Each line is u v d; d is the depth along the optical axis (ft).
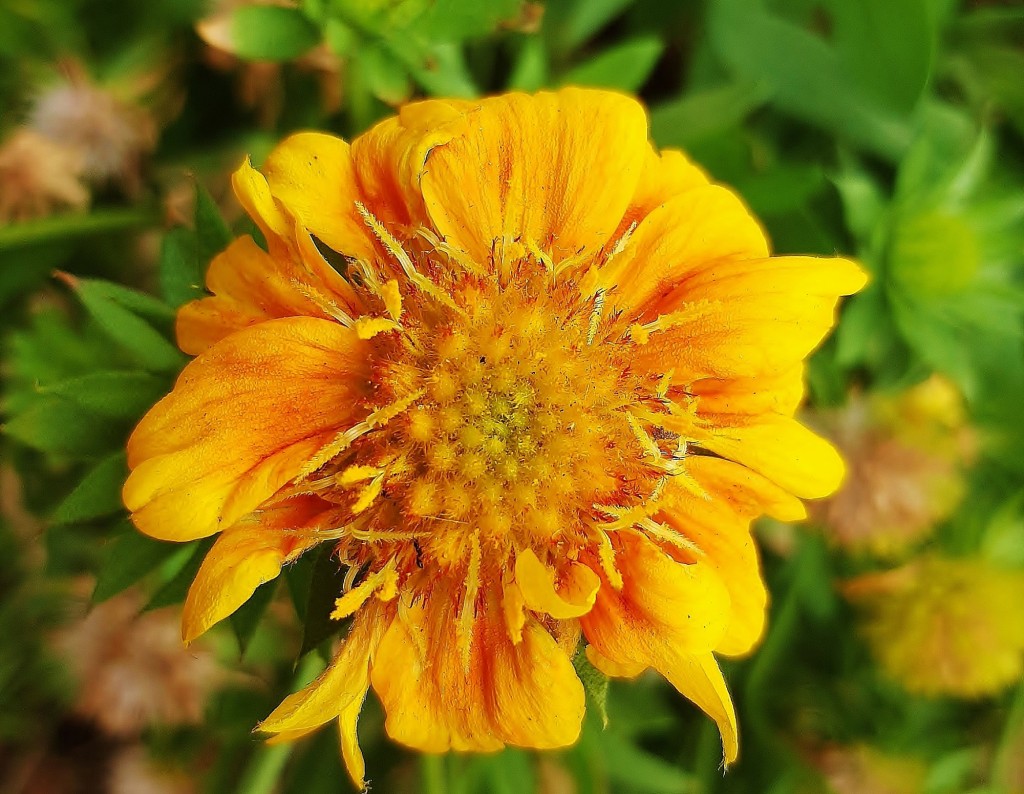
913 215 0.72
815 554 0.76
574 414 0.59
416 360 0.59
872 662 0.76
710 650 0.59
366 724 0.76
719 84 0.78
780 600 0.77
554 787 0.74
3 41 0.73
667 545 0.60
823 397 0.74
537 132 0.60
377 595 0.59
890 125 0.77
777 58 0.76
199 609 0.57
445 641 0.59
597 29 0.79
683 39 0.79
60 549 0.73
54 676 0.76
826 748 0.76
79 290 0.62
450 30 0.65
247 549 0.57
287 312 0.59
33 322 0.74
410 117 0.60
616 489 0.60
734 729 0.58
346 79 0.70
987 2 0.81
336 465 0.59
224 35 0.65
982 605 0.73
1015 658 0.73
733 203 0.61
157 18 0.74
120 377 0.62
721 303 0.60
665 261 0.61
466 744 0.59
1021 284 0.76
